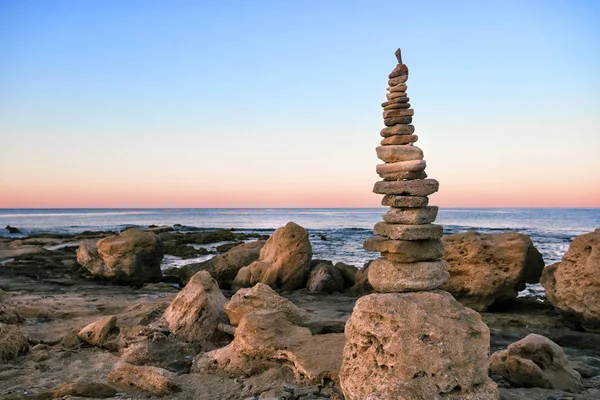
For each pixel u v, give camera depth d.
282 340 7.80
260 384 7.25
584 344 10.71
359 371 6.10
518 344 8.01
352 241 44.72
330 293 17.09
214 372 7.94
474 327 6.06
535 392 7.21
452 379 5.72
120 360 8.53
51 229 67.06
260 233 60.81
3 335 8.97
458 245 13.79
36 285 18.33
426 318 5.97
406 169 6.24
